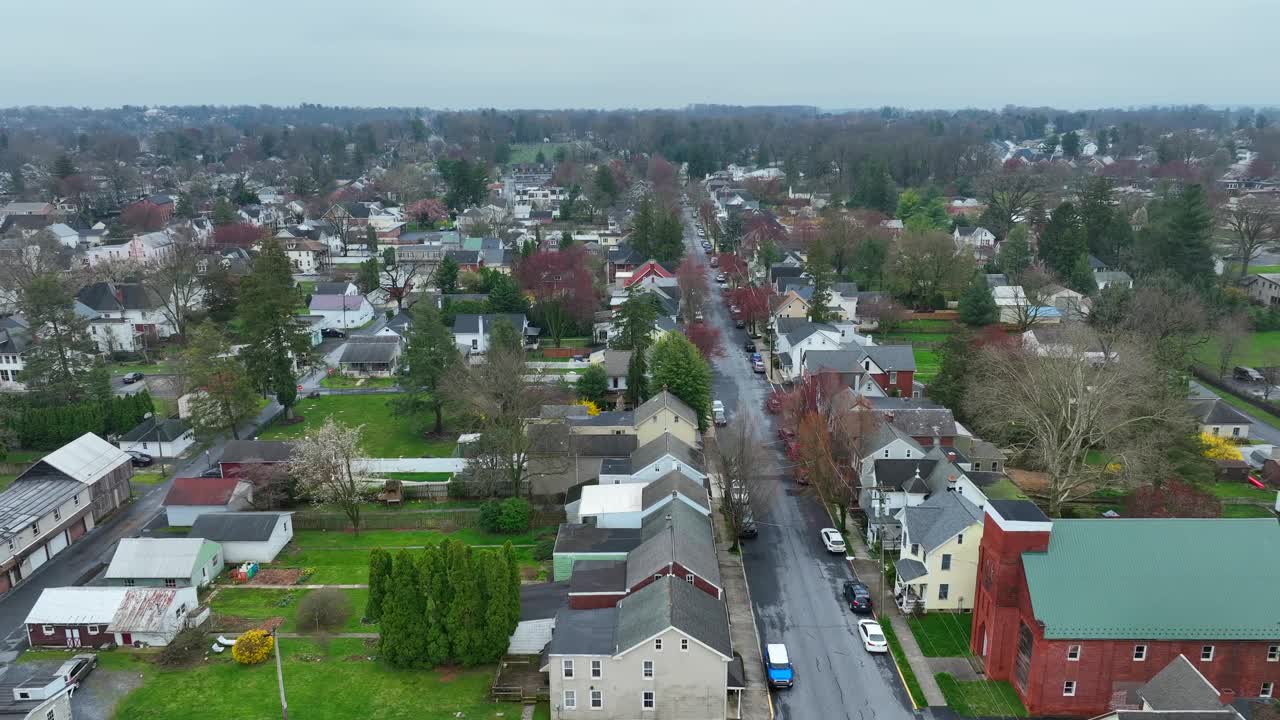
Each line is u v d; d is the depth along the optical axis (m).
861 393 90.31
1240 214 157.50
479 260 169.50
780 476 82.62
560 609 54.00
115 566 63.41
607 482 74.25
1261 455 83.62
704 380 95.44
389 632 52.91
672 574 53.78
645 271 151.25
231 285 136.38
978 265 162.00
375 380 114.44
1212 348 121.31
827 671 52.56
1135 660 46.62
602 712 48.50
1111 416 74.38
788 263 161.00
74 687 51.78
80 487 73.00
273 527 69.62
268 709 49.66
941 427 80.88
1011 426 85.50
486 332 123.75
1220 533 49.25
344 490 73.31
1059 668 46.84
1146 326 101.69
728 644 48.88
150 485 83.81
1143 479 68.50
